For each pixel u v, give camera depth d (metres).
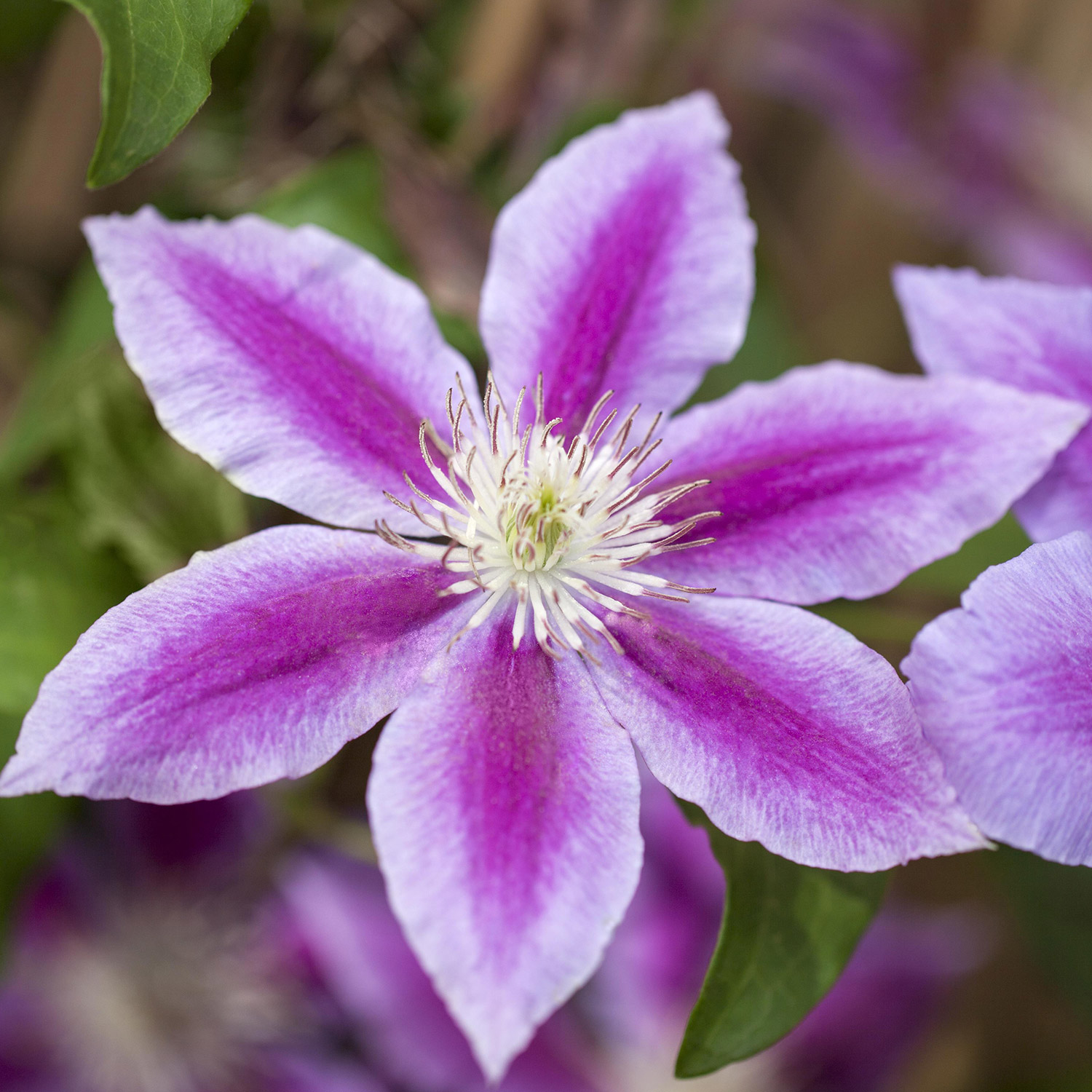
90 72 0.65
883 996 0.69
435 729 0.50
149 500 0.57
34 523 0.56
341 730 0.50
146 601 0.50
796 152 0.89
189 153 0.62
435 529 0.52
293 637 0.50
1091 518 0.53
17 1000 0.66
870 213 0.90
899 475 0.53
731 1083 0.67
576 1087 0.67
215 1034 0.66
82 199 0.66
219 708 0.50
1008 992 0.82
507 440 0.53
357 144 0.60
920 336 0.55
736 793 0.50
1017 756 0.50
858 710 0.50
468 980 0.48
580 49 0.64
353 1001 0.65
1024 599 0.50
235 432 0.51
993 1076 0.82
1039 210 0.78
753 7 0.74
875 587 0.52
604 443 0.54
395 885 0.48
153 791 0.49
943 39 0.77
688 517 0.53
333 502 0.52
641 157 0.54
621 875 0.49
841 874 0.52
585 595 0.53
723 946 0.51
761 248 0.64
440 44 0.62
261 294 0.52
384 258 0.58
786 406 0.53
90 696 0.49
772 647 0.51
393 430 0.53
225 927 0.66
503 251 0.54
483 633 0.52
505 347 0.54
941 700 0.50
